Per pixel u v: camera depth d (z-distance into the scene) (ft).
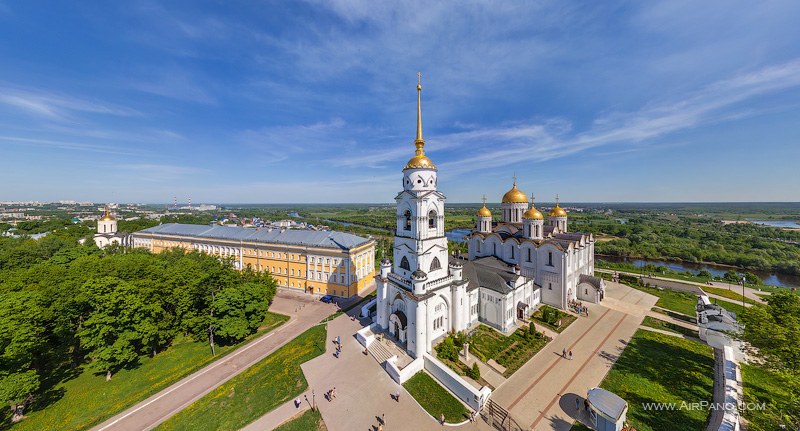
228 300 167.84
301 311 213.25
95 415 116.88
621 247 446.19
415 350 133.80
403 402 113.60
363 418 107.04
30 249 271.69
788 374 89.92
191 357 156.35
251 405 117.50
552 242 195.83
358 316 191.52
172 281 171.01
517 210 220.43
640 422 100.37
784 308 125.80
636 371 127.54
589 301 205.87
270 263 269.44
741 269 359.05
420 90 144.77
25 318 122.52
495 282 167.94
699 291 230.68
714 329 146.92
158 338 160.86
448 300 150.20
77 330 145.38
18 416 114.42
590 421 102.58
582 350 144.05
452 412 108.17
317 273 249.75
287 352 153.79
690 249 414.21
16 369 113.91
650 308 195.83
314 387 123.95
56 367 145.89
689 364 131.85
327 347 153.89
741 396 108.27
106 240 362.94
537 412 107.04
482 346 145.89
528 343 148.56
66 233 424.46
